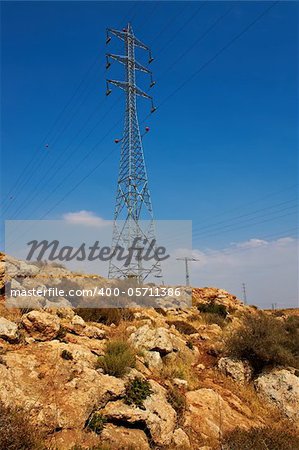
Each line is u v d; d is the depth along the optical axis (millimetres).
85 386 12789
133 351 17797
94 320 24469
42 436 10531
